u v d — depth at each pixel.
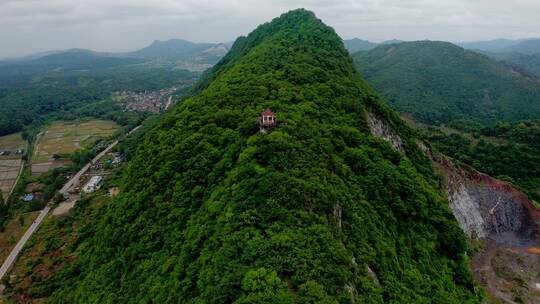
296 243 46.16
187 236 58.72
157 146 86.50
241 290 41.91
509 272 88.88
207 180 68.50
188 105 96.25
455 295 65.12
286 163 59.97
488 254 95.62
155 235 66.38
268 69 105.25
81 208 128.50
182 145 78.88
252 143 66.38
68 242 104.50
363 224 58.06
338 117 85.56
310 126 74.81
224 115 81.25
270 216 50.22
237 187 57.56
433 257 70.19
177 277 52.75
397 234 65.88
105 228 82.06
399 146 100.44
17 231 120.81
